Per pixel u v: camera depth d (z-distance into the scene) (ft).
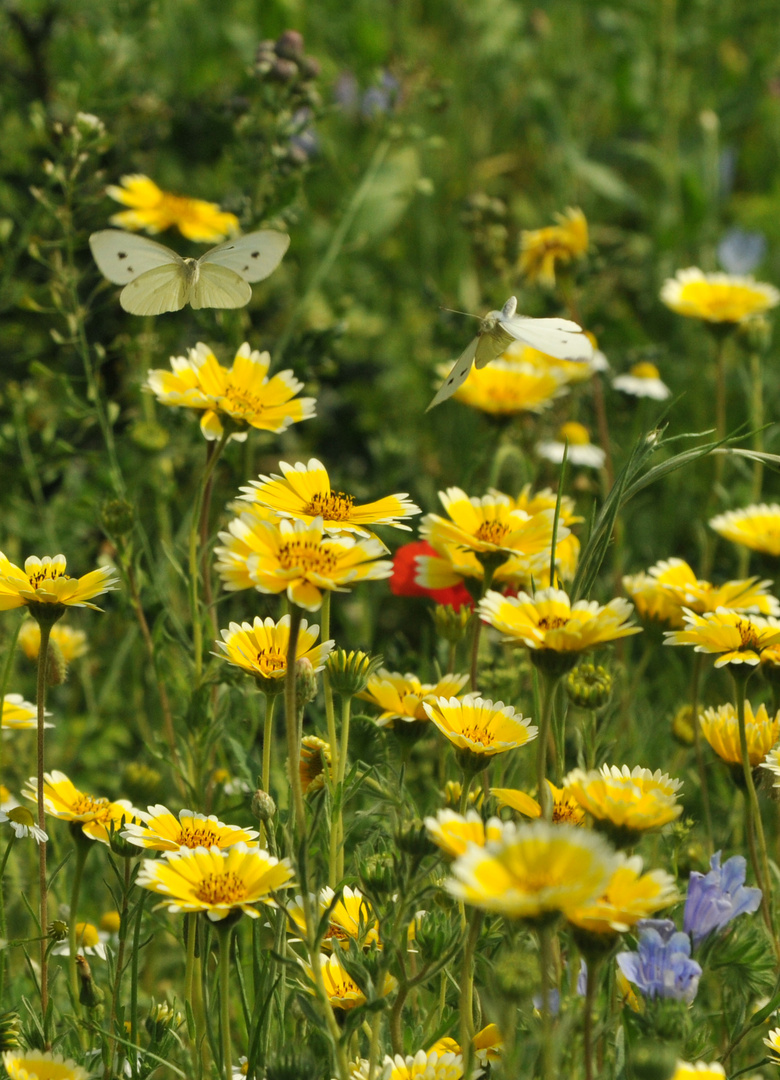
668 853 7.27
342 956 6.82
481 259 10.20
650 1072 6.66
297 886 6.85
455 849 6.66
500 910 6.55
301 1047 6.90
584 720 7.22
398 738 7.13
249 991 7.09
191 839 6.91
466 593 7.50
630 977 6.77
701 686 8.02
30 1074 6.86
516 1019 6.87
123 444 8.87
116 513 7.54
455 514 7.18
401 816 7.05
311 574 6.78
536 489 9.07
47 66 11.08
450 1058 6.84
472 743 6.91
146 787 7.46
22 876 7.66
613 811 6.74
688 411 11.05
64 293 7.98
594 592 8.06
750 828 7.06
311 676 6.95
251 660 6.97
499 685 7.53
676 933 6.79
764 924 7.05
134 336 9.00
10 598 6.97
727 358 11.38
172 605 7.97
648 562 9.38
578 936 6.67
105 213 10.14
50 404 9.34
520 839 6.56
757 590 7.26
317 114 8.23
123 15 9.70
